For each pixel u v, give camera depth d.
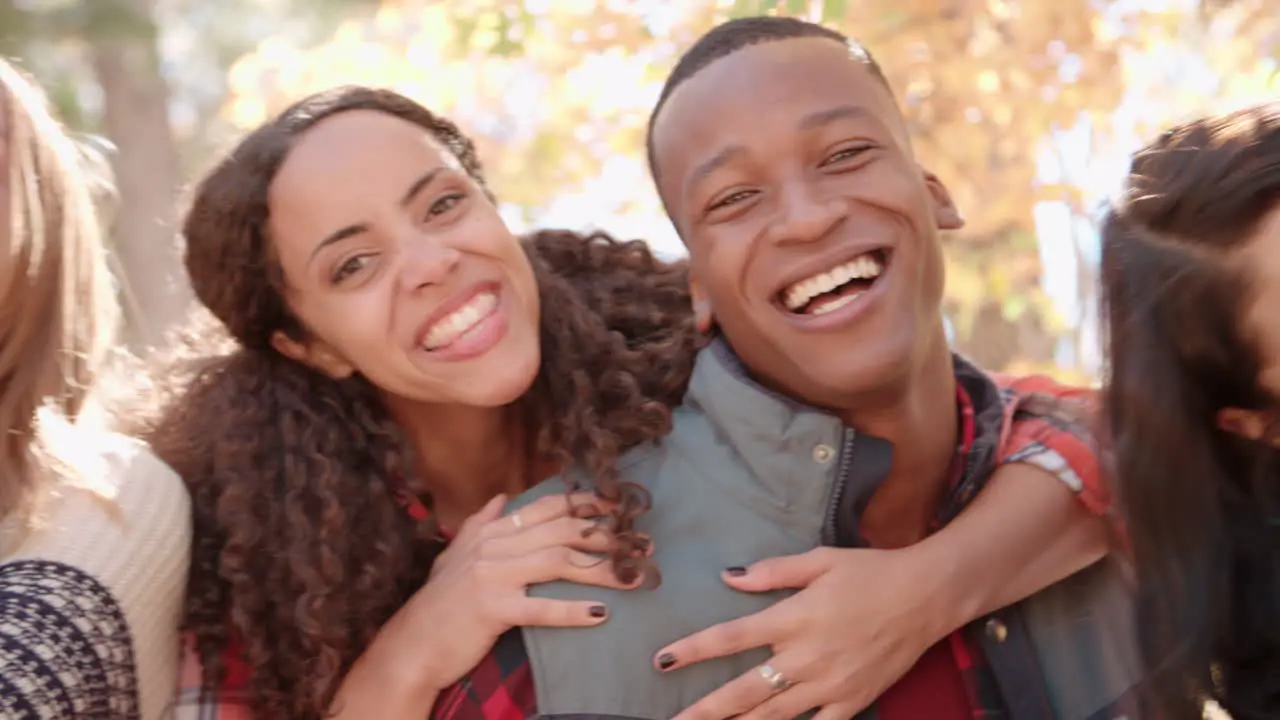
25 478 1.89
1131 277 1.82
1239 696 1.81
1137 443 1.84
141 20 7.38
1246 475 1.83
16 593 1.75
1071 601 2.06
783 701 1.83
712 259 1.96
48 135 1.98
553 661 1.85
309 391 2.20
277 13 8.28
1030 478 2.05
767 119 1.90
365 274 2.07
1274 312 1.68
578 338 2.20
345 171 2.05
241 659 2.06
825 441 1.93
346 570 2.08
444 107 5.31
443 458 2.30
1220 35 4.57
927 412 2.00
